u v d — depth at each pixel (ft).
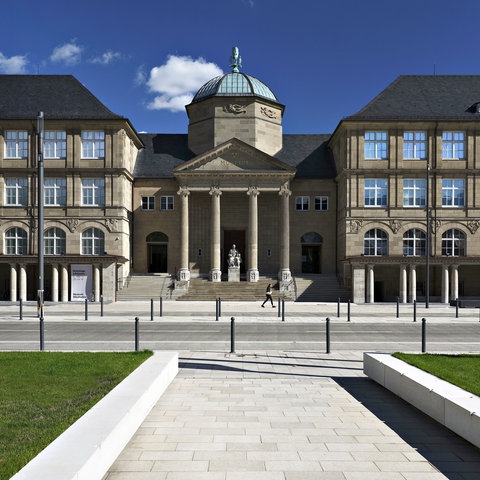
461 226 153.79
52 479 18.19
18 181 156.15
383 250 154.30
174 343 62.03
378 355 42.78
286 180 159.12
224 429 29.27
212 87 182.60
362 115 153.07
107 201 154.81
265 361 50.31
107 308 122.42
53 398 30.42
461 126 153.58
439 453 25.76
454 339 67.87
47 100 158.92
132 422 27.58
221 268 176.45
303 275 162.61
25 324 86.33
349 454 25.52
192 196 175.22
